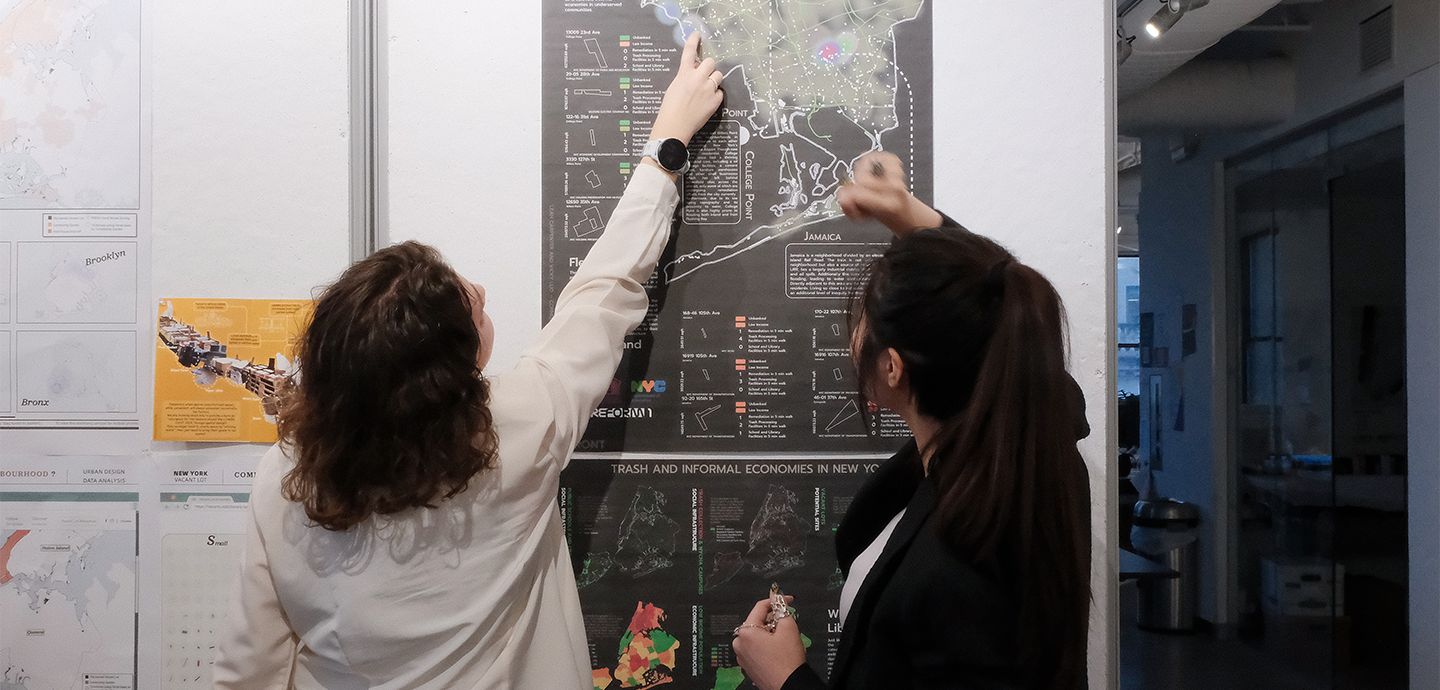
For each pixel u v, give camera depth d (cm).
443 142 117
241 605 79
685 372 118
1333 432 243
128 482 117
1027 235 118
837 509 118
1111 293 118
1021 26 118
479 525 79
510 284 118
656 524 118
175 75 116
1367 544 232
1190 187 297
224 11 116
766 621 93
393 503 72
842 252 118
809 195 118
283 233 116
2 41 116
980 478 66
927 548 70
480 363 98
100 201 116
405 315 70
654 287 118
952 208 118
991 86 118
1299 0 231
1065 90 118
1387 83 214
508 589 80
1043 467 65
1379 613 228
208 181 116
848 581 88
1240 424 283
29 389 116
